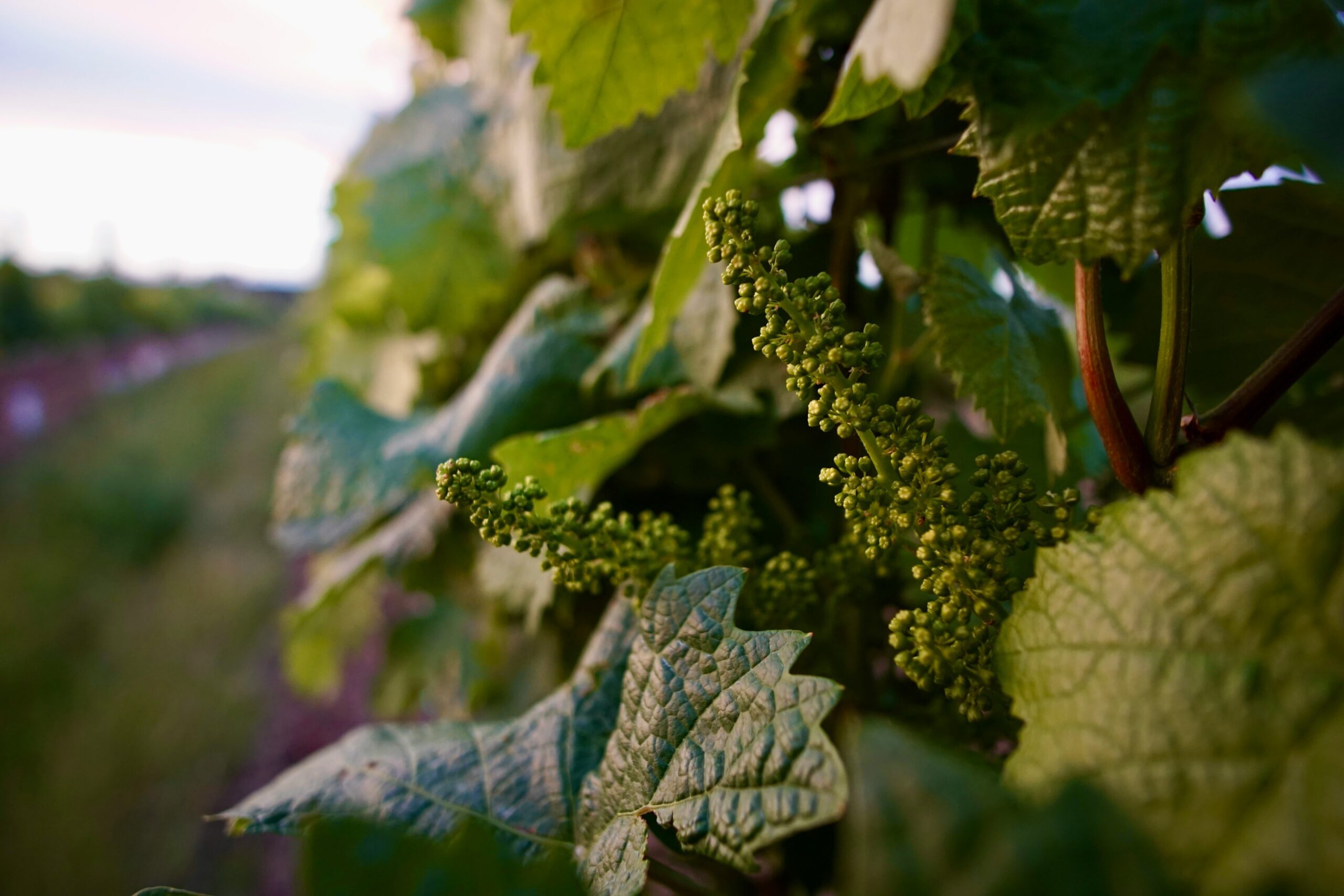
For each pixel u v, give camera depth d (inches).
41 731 89.9
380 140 27.1
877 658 12.7
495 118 24.2
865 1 12.4
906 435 8.5
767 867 13.6
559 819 10.4
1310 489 6.6
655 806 8.9
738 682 8.7
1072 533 7.7
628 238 19.8
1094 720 6.9
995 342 11.0
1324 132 6.8
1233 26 7.7
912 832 6.0
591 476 14.4
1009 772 7.4
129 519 156.5
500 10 23.0
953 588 8.3
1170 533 7.0
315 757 13.0
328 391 22.5
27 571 134.9
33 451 198.7
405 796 11.1
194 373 324.2
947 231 16.8
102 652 111.0
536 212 19.1
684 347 14.5
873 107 9.2
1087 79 8.1
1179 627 6.8
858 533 9.0
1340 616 6.3
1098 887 5.8
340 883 7.4
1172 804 6.4
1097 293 8.6
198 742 84.8
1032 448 13.9
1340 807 5.9
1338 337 8.2
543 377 18.1
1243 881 5.9
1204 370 11.7
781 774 7.9
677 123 16.3
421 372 27.5
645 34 11.6
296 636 32.8
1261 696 6.4
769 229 15.8
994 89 8.4
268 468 190.2
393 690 31.0
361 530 24.1
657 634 9.7
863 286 15.0
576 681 11.7
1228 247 11.1
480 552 20.6
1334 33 7.4
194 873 66.1
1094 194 8.0
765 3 12.3
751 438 14.5
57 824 72.6
